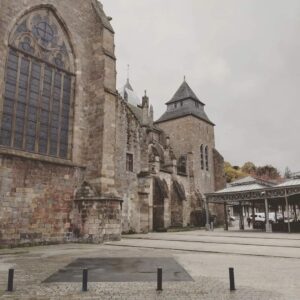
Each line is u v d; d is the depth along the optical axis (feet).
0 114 57.93
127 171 102.37
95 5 80.12
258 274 31.12
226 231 119.96
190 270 33.22
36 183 61.36
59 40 72.43
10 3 62.03
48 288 24.98
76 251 50.44
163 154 150.00
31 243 58.65
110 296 22.56
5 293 23.39
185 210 146.20
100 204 65.72
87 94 75.25
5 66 60.08
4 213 55.31
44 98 67.10
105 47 75.97
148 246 58.23
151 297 22.25
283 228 117.08
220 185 174.09
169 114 181.78
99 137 70.95
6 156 57.16
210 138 182.50
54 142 67.72
